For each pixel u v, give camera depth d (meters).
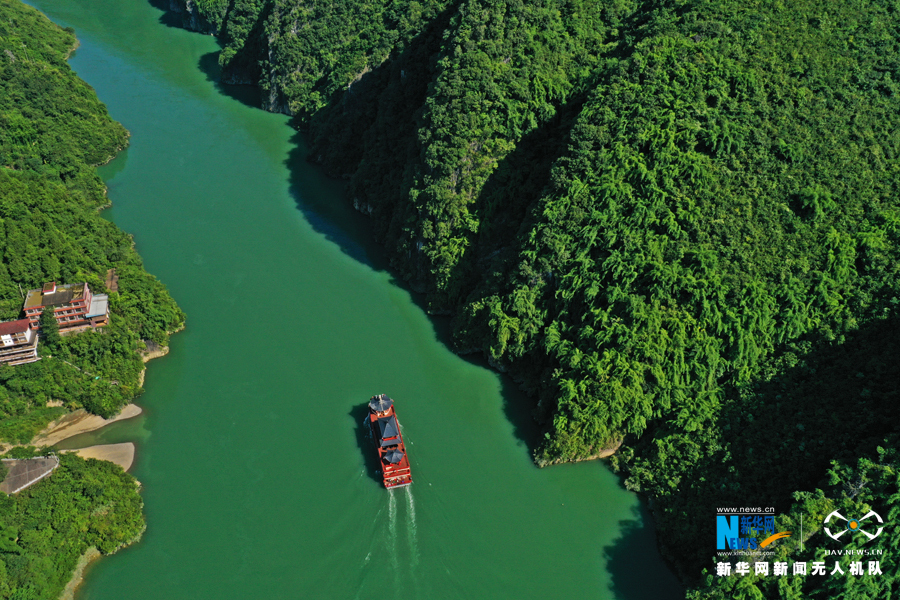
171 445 107.81
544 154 132.00
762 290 102.31
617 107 116.56
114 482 100.38
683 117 112.62
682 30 122.88
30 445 106.31
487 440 109.38
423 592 88.88
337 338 126.38
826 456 92.69
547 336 112.31
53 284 117.56
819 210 104.38
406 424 110.81
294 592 88.69
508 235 129.62
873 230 103.62
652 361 103.44
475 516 98.06
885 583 77.31
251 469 103.56
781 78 114.50
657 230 109.19
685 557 92.75
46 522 93.31
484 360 123.38
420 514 97.88
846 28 118.38
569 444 103.56
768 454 95.44
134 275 130.00
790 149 108.56
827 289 102.19
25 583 85.44
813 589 79.94
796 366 100.81
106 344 117.12
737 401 101.75
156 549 94.00
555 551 94.25
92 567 92.56
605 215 110.00
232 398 114.75
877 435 91.25
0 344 108.56
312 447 106.50
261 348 123.62
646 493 100.94
